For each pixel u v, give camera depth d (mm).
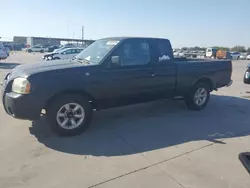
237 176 3229
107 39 5402
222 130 4965
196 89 6273
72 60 5195
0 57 20906
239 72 19219
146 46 5293
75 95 4387
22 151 3807
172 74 5664
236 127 5176
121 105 5137
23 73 4129
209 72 6395
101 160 3574
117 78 4805
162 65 5492
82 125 4523
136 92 5172
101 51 4977
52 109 4234
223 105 7148
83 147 3996
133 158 3652
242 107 6938
